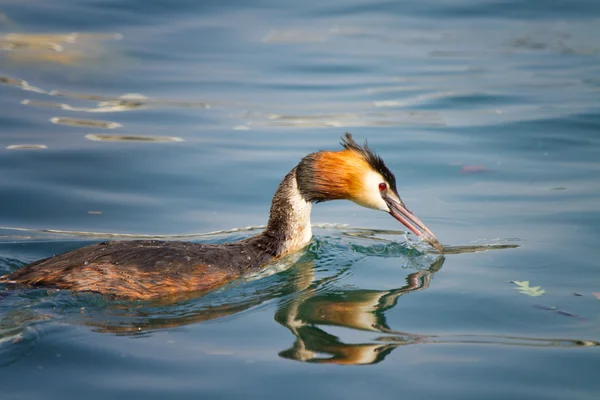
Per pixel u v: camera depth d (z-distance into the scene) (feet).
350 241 46.75
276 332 34.50
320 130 60.85
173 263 38.50
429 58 75.25
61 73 69.72
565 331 34.42
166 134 59.93
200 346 32.86
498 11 86.99
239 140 59.16
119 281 36.91
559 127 61.31
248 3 89.15
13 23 78.33
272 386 29.73
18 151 55.93
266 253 43.11
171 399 28.60
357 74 71.46
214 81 69.56
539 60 74.90
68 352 31.76
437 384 30.07
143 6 86.43
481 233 46.44
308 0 89.76
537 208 49.29
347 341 33.68
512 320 35.60
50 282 36.78
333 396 29.04
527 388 29.84
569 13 86.02
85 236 45.91
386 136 59.98
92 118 61.93
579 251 43.37
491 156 57.11
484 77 70.79
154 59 73.72
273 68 72.54
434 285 40.04
